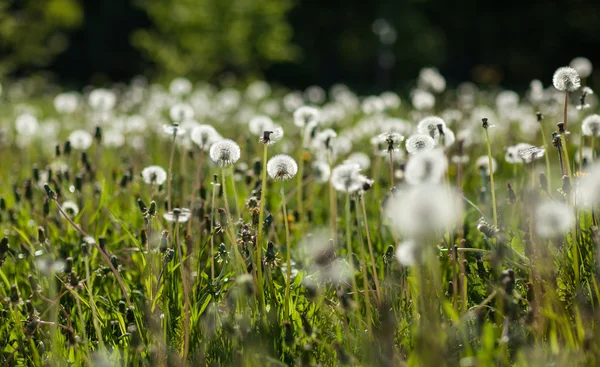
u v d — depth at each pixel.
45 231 4.75
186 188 5.80
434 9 58.59
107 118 9.51
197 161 7.00
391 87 33.25
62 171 5.85
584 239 3.82
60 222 4.93
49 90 25.52
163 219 4.78
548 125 8.30
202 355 3.27
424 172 2.48
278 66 57.31
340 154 7.51
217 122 12.60
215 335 3.39
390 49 52.91
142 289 4.18
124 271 4.48
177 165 7.26
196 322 3.55
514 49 58.19
